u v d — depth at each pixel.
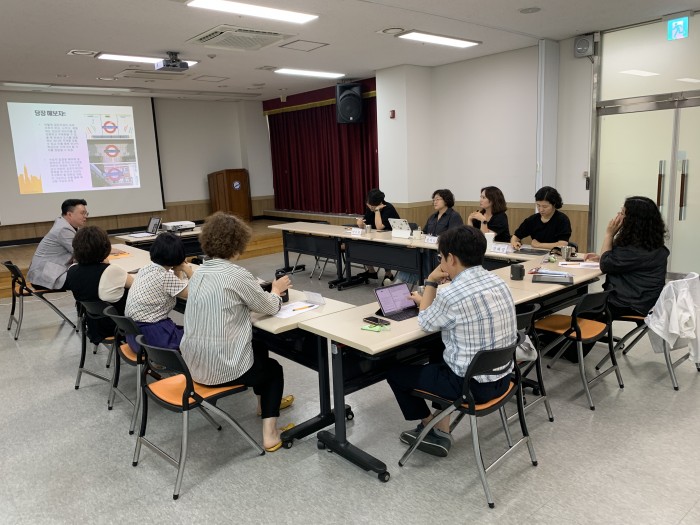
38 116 8.43
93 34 5.03
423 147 7.80
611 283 3.23
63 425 2.94
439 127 7.76
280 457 2.53
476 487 2.23
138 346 2.62
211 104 10.59
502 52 6.74
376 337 2.21
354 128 9.37
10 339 4.54
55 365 3.88
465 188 7.58
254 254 8.36
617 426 2.69
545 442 2.56
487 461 2.43
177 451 2.62
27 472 2.48
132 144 9.39
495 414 2.86
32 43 5.28
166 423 2.93
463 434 2.68
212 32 5.11
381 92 7.80
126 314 2.74
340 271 6.04
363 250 5.59
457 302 2.06
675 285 2.89
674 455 2.40
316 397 3.16
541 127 6.23
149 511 2.16
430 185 8.00
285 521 2.07
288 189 11.03
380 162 8.07
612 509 2.05
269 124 11.08
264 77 7.97
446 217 5.04
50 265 4.47
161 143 10.02
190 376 2.21
